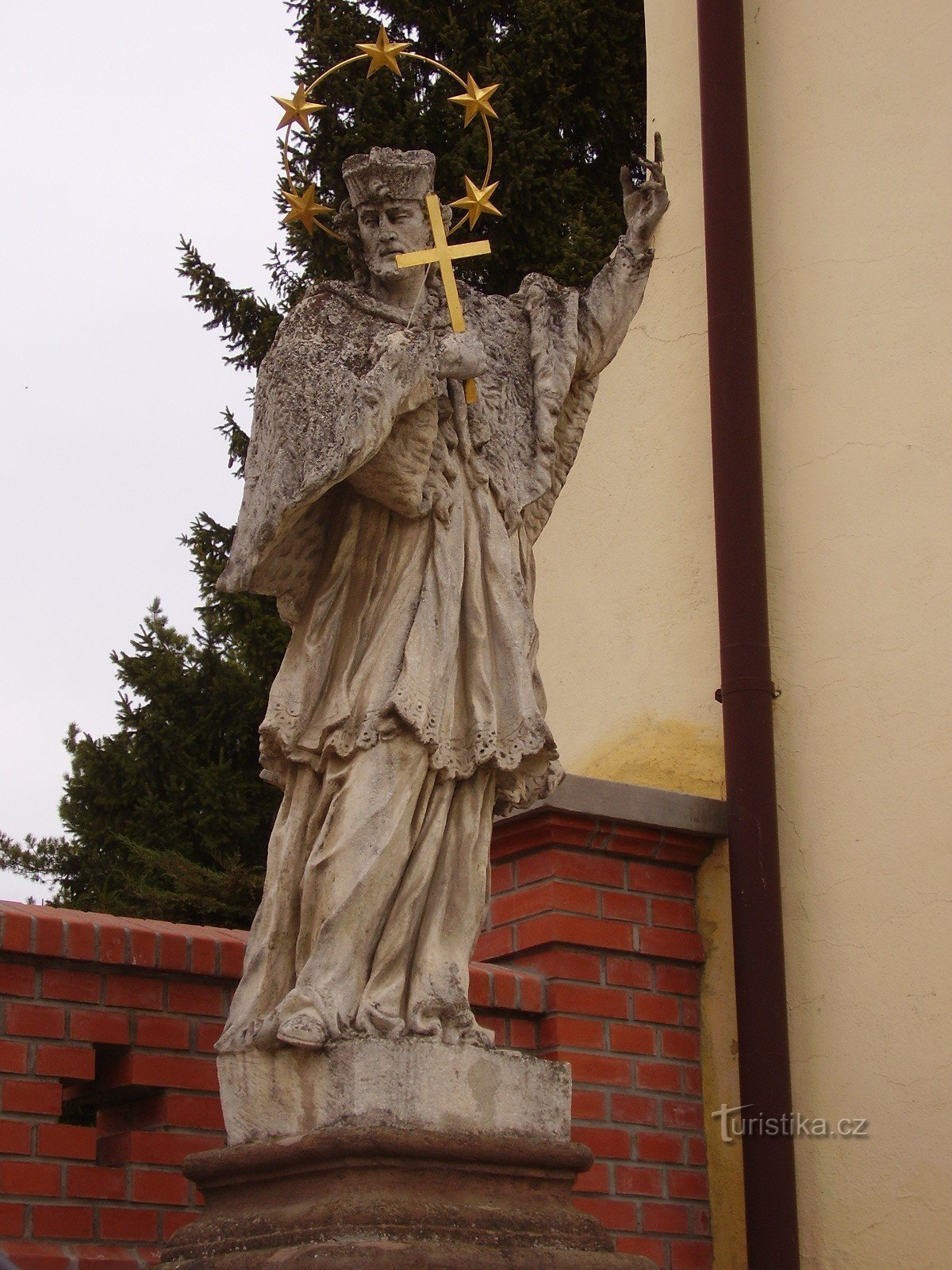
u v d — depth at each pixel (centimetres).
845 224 716
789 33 753
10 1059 505
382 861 439
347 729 450
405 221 474
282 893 453
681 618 727
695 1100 648
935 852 633
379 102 1238
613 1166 620
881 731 657
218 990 542
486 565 475
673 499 746
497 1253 411
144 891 1143
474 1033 443
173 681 1334
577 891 641
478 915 457
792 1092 642
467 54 1295
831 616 682
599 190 1295
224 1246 418
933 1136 610
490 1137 432
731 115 746
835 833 660
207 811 1266
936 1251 599
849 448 693
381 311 470
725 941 662
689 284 764
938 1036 617
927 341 682
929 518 665
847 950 646
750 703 677
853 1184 623
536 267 1230
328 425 438
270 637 1285
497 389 502
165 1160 518
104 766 1327
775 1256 615
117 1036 522
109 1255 498
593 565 768
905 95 711
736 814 666
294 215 485
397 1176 415
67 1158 505
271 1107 430
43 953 513
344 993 433
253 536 441
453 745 457
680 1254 626
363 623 462
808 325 718
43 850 1556
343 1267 386
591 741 743
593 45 1309
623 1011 641
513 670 464
